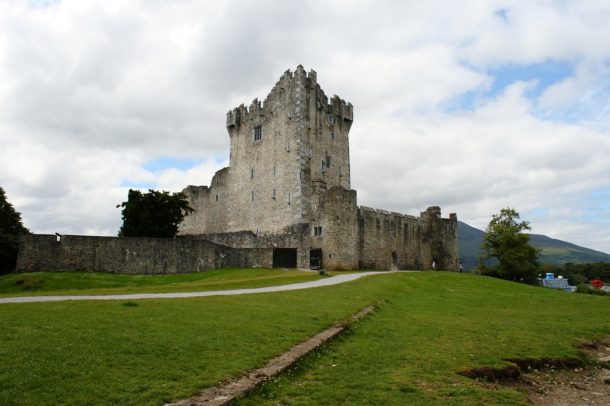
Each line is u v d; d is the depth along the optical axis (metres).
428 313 30.02
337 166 77.31
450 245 90.19
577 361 19.75
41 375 12.71
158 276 52.22
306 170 70.75
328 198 65.69
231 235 70.06
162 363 14.49
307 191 70.00
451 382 15.45
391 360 17.50
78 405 11.20
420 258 84.88
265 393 13.24
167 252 55.16
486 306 36.38
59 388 11.99
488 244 86.25
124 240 53.59
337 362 16.95
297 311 24.92
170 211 72.12
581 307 37.22
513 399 14.23
